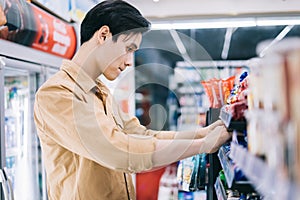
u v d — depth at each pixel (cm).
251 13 505
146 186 520
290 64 60
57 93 157
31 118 338
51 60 361
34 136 338
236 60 644
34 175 339
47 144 174
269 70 73
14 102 339
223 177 184
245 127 119
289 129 60
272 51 70
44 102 157
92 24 167
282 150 64
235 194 158
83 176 171
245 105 119
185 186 233
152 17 514
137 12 169
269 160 76
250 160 94
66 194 177
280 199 62
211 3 509
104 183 172
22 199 335
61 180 177
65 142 158
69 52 411
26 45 307
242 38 634
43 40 332
